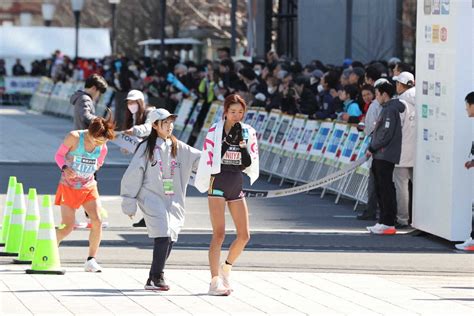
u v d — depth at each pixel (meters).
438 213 26.94
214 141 19.62
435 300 19.53
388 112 28.08
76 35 87.31
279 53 63.19
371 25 49.81
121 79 61.44
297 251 25.58
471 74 26.19
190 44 85.31
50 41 91.50
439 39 26.70
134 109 27.39
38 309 18.05
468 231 26.45
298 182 38.59
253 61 48.91
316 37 52.47
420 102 27.78
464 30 25.98
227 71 47.12
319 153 36.72
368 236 28.03
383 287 20.95
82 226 28.03
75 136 21.89
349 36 46.72
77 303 18.67
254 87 43.72
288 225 29.84
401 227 29.48
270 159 40.69
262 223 30.16
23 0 115.31
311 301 19.30
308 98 38.47
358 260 24.47
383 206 28.38
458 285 21.30
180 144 20.16
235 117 19.59
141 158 19.91
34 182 38.56
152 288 20.02
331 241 27.14
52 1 104.94
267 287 20.77
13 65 88.75
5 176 40.38
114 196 35.22
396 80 28.59
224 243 26.56
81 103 27.45
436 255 25.38
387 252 25.69
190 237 27.28
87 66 75.56
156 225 19.86
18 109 83.81
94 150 21.95
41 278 21.22
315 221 30.66
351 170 29.38
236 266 23.34
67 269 22.41
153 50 86.69
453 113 26.23
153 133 19.98
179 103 52.84
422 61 27.55
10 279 21.05
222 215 19.77
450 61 26.25
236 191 19.80
